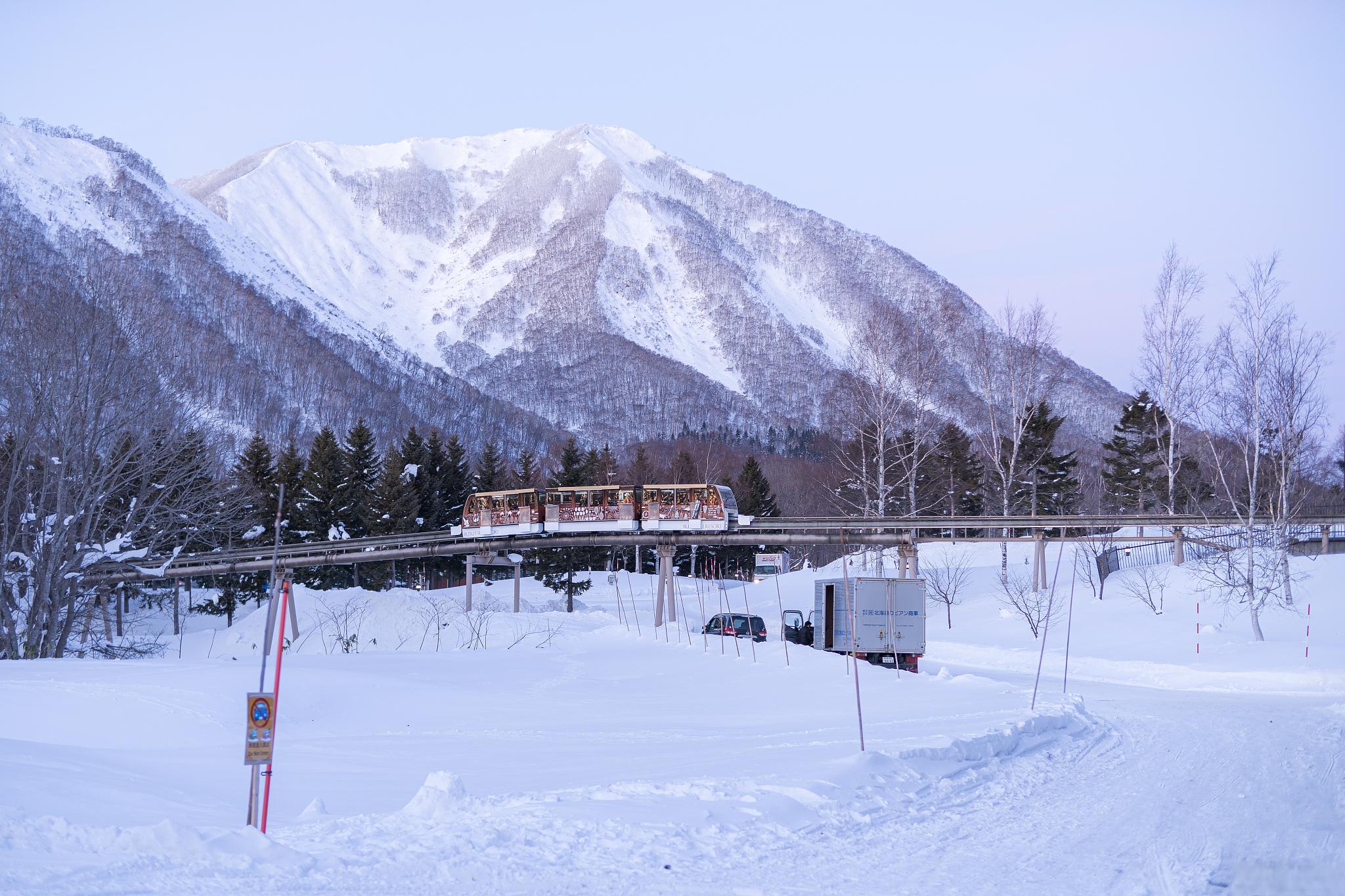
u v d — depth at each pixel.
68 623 44.62
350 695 28.56
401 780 15.81
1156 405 67.00
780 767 15.29
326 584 84.94
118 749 18.62
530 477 106.19
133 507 46.94
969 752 17.08
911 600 37.69
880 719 22.91
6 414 43.31
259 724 10.68
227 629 62.06
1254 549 49.75
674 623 55.81
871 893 9.04
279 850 9.36
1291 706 27.03
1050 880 9.66
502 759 18.00
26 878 8.07
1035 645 46.44
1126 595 52.53
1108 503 84.12
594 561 89.62
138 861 8.79
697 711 26.72
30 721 24.30
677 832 10.73
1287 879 9.73
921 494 80.88
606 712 26.62
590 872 9.31
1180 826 12.29
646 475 110.88
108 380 44.41
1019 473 71.88
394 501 85.12
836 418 79.38
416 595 60.19
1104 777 16.03
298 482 86.06
